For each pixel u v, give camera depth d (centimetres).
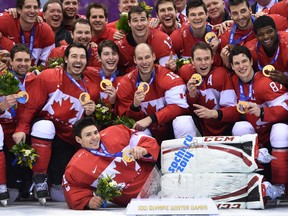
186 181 583
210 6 795
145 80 675
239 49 643
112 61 686
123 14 732
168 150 597
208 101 672
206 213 483
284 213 531
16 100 627
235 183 578
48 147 639
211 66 679
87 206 581
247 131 635
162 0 771
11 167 670
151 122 654
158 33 729
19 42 763
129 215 484
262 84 640
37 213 554
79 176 585
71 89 660
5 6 927
